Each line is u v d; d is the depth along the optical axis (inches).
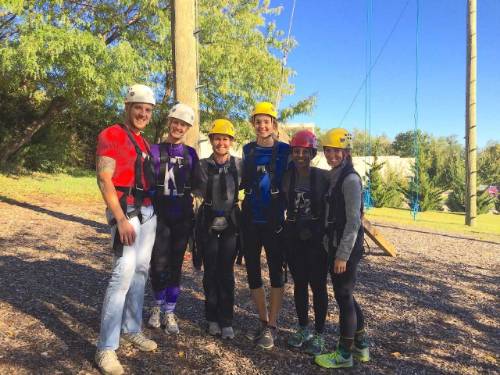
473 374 124.1
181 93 229.0
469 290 215.3
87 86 416.2
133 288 124.8
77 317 145.3
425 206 922.1
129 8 509.0
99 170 109.6
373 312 171.6
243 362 122.5
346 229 114.0
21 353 118.6
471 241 399.5
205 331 141.5
